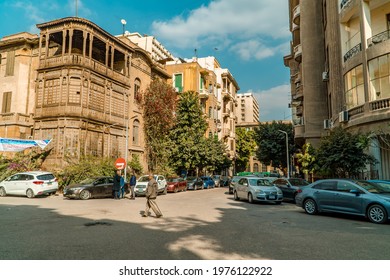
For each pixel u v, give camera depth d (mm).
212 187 37438
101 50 30484
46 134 25188
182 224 9375
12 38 29359
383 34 17547
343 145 16469
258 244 6707
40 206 14328
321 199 11844
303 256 5754
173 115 35094
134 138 32250
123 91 30453
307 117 28062
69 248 6227
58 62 25500
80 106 24875
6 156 25641
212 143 39594
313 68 28359
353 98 18500
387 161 16719
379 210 9852
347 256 5742
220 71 56625
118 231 8102
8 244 6562
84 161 23953
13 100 28125
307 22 29234
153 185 10969
